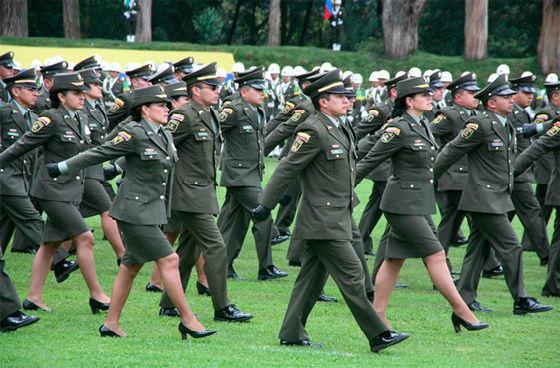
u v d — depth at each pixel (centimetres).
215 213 2788
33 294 2856
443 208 3856
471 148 2967
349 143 2452
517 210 3894
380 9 13850
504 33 14338
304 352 2408
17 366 2153
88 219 4916
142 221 2439
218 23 15312
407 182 2677
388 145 2677
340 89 2420
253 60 12012
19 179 3138
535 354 2528
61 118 2836
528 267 3981
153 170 2456
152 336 2555
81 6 13925
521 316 3016
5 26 12369
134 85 3703
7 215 3316
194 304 3028
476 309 3095
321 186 2414
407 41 12019
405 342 2627
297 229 2439
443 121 3622
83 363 2191
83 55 9038
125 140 2430
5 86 3453
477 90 3609
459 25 14712
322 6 15938
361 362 2306
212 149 2811
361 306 2406
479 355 2503
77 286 3250
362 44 14125
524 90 3856
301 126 2406
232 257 3491
